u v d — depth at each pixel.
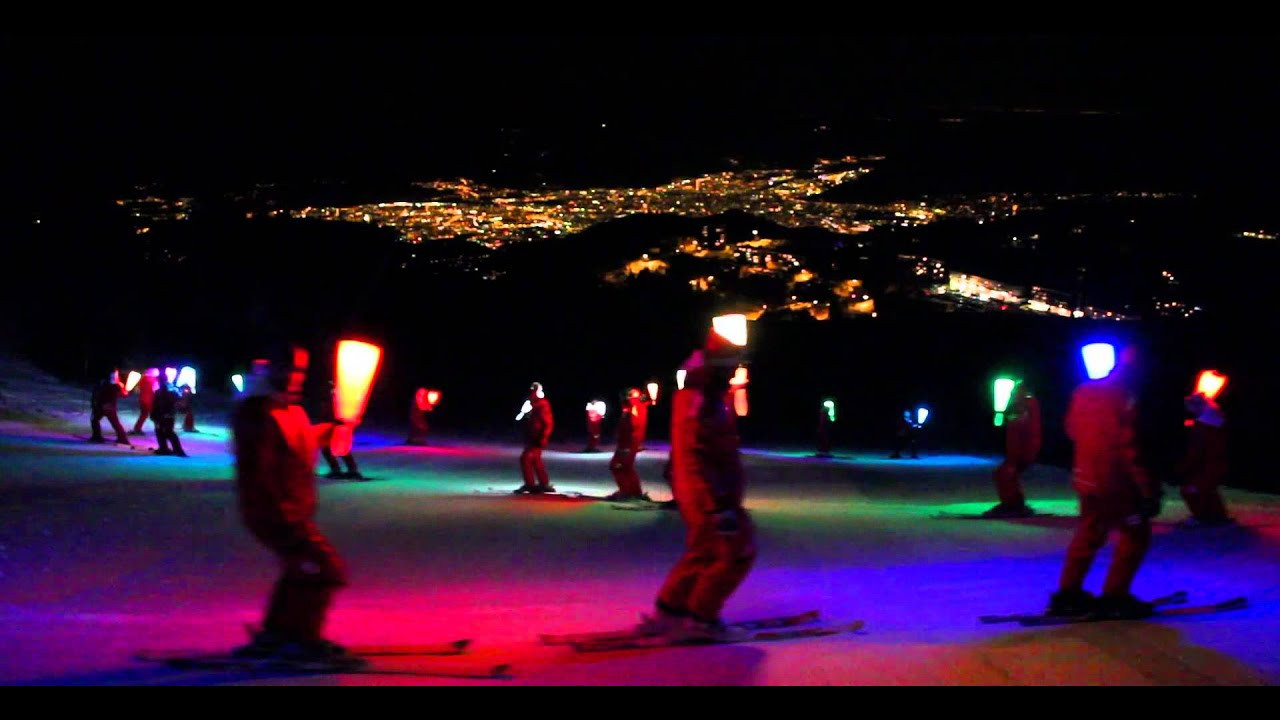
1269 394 36.66
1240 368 41.72
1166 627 7.41
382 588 9.98
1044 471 28.59
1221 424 15.21
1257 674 6.02
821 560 11.87
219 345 46.69
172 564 11.03
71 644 6.43
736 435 6.92
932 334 53.88
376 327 54.41
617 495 19.03
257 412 5.98
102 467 21.66
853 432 48.56
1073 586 8.03
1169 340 47.31
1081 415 8.00
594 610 8.55
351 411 6.16
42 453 23.72
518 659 6.16
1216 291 49.31
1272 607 8.52
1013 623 7.75
